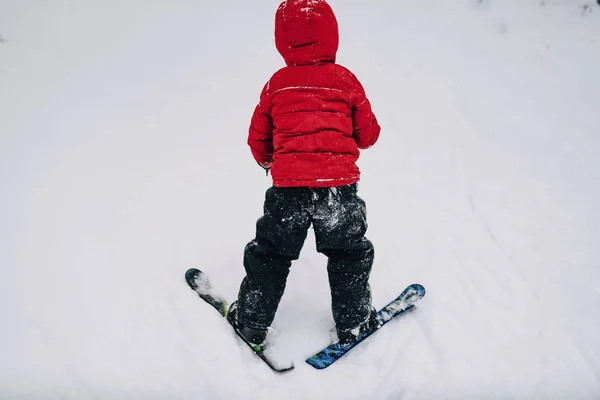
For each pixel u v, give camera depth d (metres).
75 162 3.42
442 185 3.48
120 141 3.69
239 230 3.01
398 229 3.09
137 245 2.82
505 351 2.33
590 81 4.52
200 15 5.36
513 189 3.44
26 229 2.83
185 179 3.39
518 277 2.76
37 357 2.17
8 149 3.44
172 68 4.59
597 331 2.45
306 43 2.04
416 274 2.77
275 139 2.07
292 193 2.04
